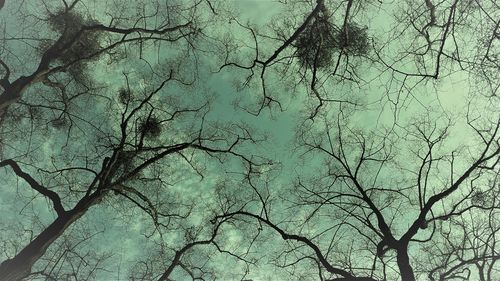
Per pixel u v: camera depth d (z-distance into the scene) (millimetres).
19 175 13172
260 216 13812
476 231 13062
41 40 14562
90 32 14852
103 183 13031
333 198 13703
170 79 14844
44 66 12734
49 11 14070
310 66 13305
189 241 14320
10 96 12344
